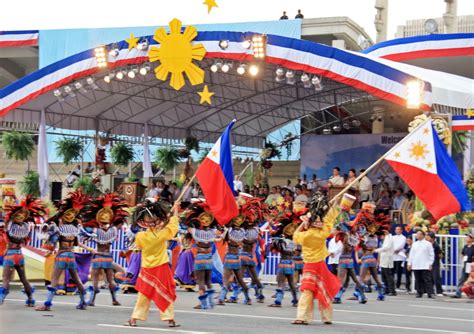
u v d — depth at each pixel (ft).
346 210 49.55
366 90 76.59
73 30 125.80
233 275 60.39
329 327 42.86
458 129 74.43
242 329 41.01
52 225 48.42
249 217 54.65
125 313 47.29
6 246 50.65
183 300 56.95
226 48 82.28
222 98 104.37
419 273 66.23
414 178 46.03
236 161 122.11
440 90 76.64
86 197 49.37
